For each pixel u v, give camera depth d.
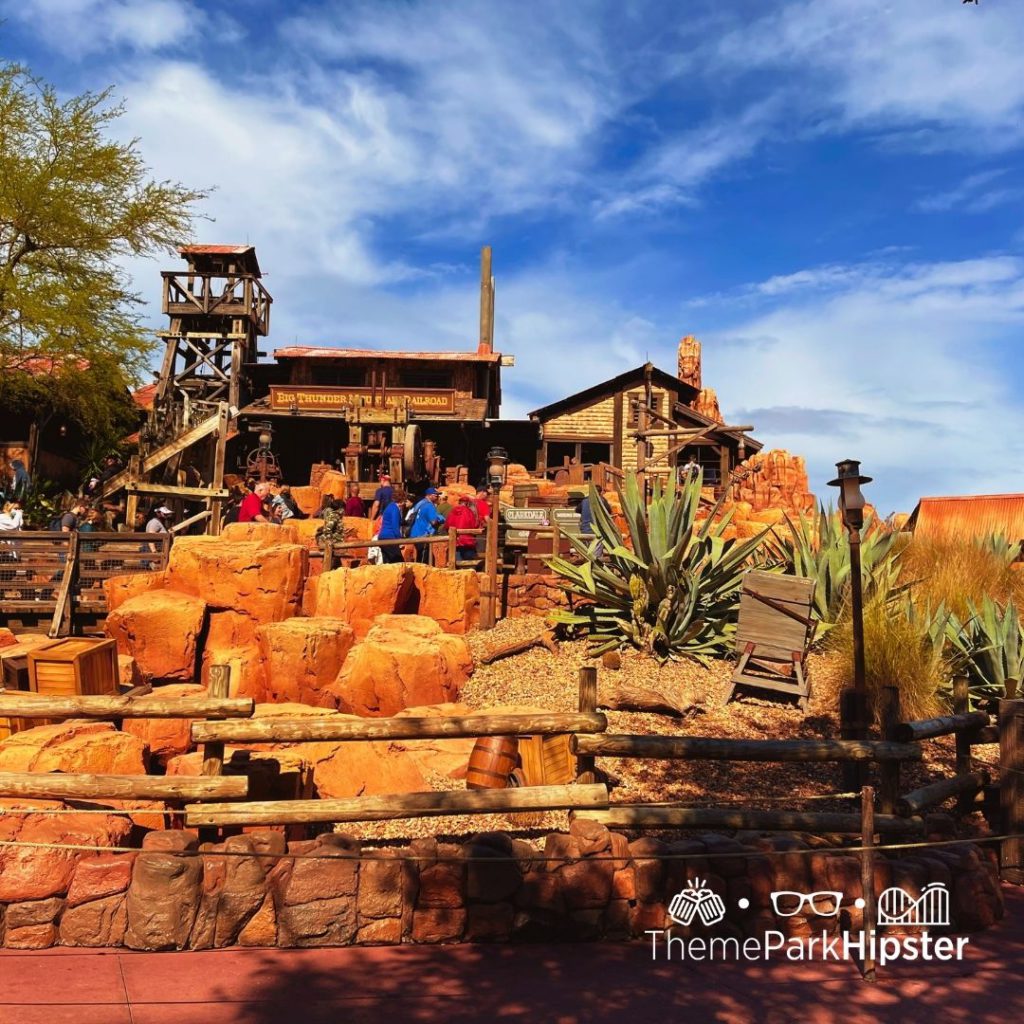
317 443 34.69
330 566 14.01
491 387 37.69
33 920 4.91
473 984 4.68
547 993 4.60
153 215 24.53
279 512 18.12
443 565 15.04
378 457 30.66
